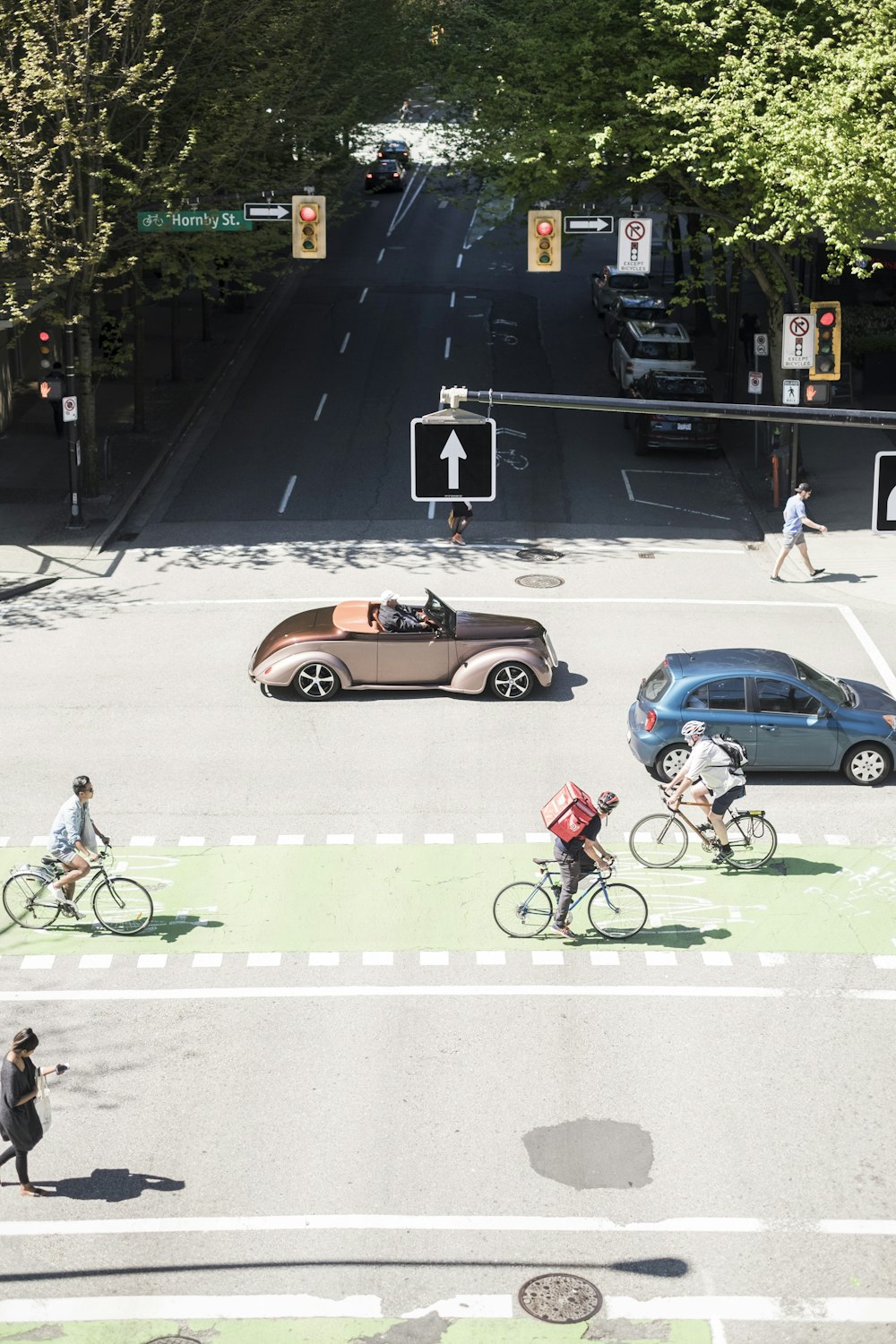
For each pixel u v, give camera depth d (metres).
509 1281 11.57
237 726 22.42
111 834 19.06
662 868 18.27
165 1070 14.30
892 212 29.66
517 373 44.38
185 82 33.00
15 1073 12.21
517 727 22.38
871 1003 15.38
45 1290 11.51
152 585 29.14
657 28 33.53
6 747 21.61
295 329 49.38
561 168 34.72
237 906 17.41
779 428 34.38
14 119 30.47
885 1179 12.74
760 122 30.38
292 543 31.64
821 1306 11.30
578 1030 14.91
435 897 17.58
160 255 33.69
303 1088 14.01
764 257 35.16
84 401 33.91
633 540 31.94
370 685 23.42
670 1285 11.52
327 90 42.66
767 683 20.27
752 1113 13.60
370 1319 11.19
